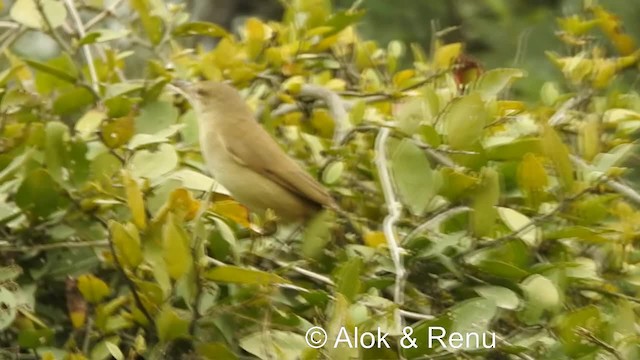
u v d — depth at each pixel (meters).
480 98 9.02
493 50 16.12
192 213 7.99
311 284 8.77
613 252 8.96
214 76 10.77
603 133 10.31
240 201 9.44
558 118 10.59
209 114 9.61
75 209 8.42
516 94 15.11
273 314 7.95
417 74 11.31
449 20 16.59
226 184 9.45
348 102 10.82
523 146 9.27
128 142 8.59
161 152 8.53
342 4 16.38
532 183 8.84
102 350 7.84
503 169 9.43
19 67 9.57
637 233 8.87
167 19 11.09
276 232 9.16
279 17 18.20
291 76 11.06
